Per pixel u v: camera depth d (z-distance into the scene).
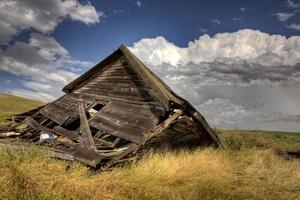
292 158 15.52
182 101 9.69
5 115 29.19
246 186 8.19
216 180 7.71
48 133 10.60
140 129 8.91
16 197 5.34
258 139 17.81
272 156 13.34
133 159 8.59
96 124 9.91
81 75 12.34
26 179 5.92
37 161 7.34
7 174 5.79
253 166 10.74
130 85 10.80
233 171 9.57
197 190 7.08
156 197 6.47
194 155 10.38
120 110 10.10
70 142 9.62
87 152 8.28
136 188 6.65
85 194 6.09
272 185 8.68
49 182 6.18
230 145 15.83
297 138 27.89
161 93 9.13
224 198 7.13
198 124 10.89
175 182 7.34
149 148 10.19
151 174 7.40
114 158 8.21
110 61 11.99
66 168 7.51
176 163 8.47
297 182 9.42
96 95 11.71
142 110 9.63
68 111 11.37
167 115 9.36
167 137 10.67
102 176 7.21
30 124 11.61
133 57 10.87
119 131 9.23
